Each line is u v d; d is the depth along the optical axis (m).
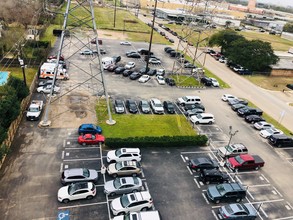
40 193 29.27
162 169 34.97
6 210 26.86
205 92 61.66
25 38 72.19
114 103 50.66
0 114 32.22
